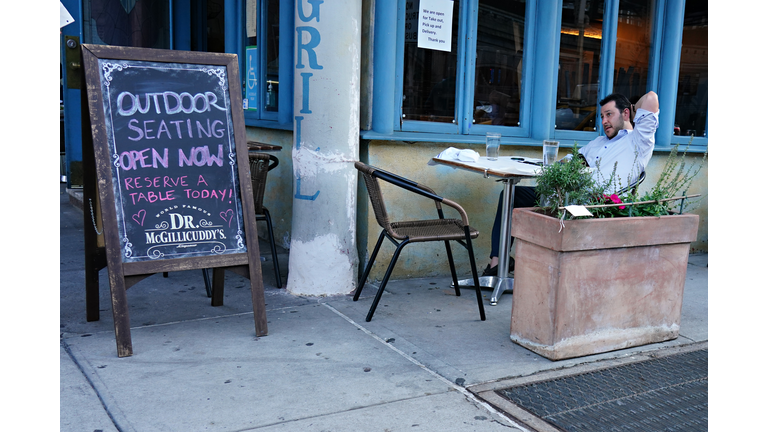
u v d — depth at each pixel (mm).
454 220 3961
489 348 3174
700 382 2812
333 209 3887
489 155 4020
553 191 3100
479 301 3604
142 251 2947
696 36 5719
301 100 3787
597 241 2969
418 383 2719
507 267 4082
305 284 3973
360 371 2826
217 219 3129
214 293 3707
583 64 5137
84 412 2354
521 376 2832
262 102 5602
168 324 3391
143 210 2963
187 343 3109
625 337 3219
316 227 3896
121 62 2969
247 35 5781
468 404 2533
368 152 4191
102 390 2543
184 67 3104
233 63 3219
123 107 2951
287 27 4777
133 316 3512
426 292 4184
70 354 2920
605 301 3111
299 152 3857
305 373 2785
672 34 5453
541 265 3031
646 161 3809
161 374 2727
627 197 3232
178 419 2324
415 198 4422
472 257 3572
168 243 3006
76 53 6660
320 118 3754
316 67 3701
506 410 2484
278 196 5395
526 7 4785
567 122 5176
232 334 3256
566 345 3035
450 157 3881
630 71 5426
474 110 4715
